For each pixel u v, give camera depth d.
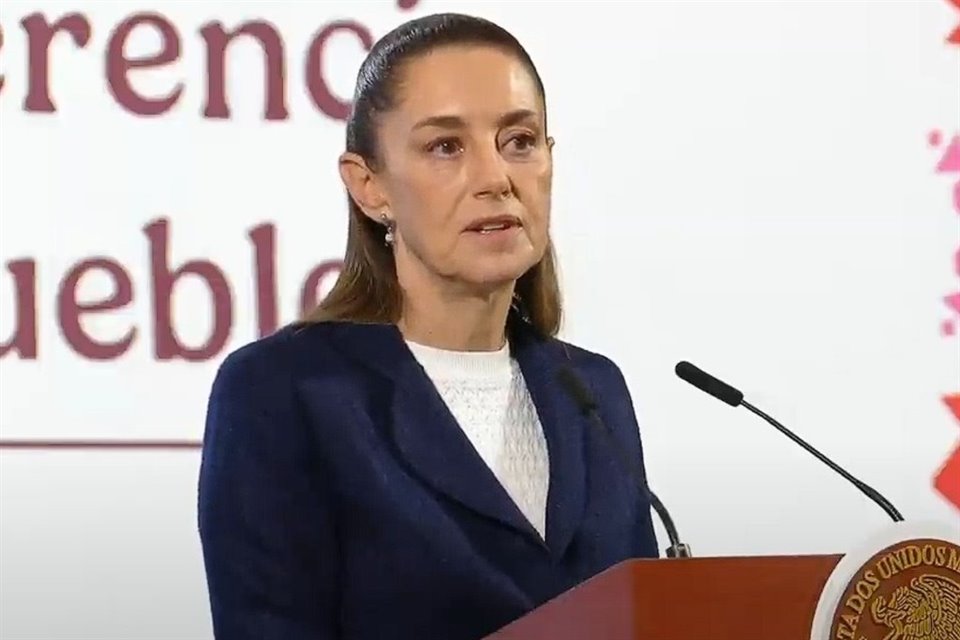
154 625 8.95
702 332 9.81
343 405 6.00
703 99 10.00
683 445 9.67
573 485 6.19
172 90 9.32
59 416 8.98
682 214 9.88
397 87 6.09
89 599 8.90
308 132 9.45
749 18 10.10
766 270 9.93
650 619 4.50
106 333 9.08
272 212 9.36
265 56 9.45
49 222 9.10
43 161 9.14
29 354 8.99
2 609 8.80
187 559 9.03
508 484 6.23
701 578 4.55
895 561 4.71
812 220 10.02
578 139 9.83
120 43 9.30
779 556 4.65
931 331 10.04
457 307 6.27
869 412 9.90
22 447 8.92
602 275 9.74
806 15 10.17
